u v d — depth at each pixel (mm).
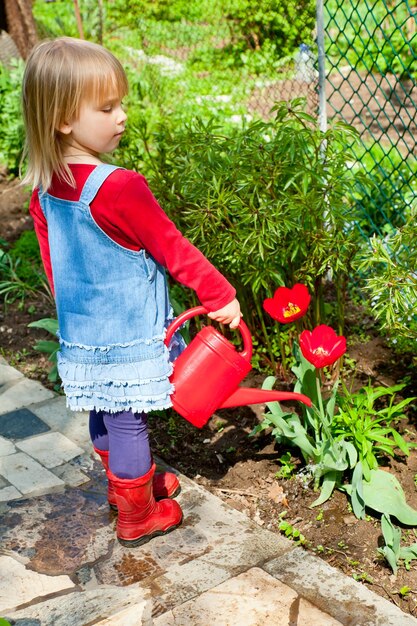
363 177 3225
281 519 2531
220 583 2213
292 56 4840
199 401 2258
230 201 2959
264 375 3330
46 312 4148
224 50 7199
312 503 2580
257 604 2129
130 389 2154
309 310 3293
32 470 2830
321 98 3766
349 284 3852
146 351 2152
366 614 2078
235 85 6801
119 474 2314
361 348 3473
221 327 3441
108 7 6805
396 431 2781
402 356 3393
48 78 1963
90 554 2387
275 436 2883
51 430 3092
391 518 2512
